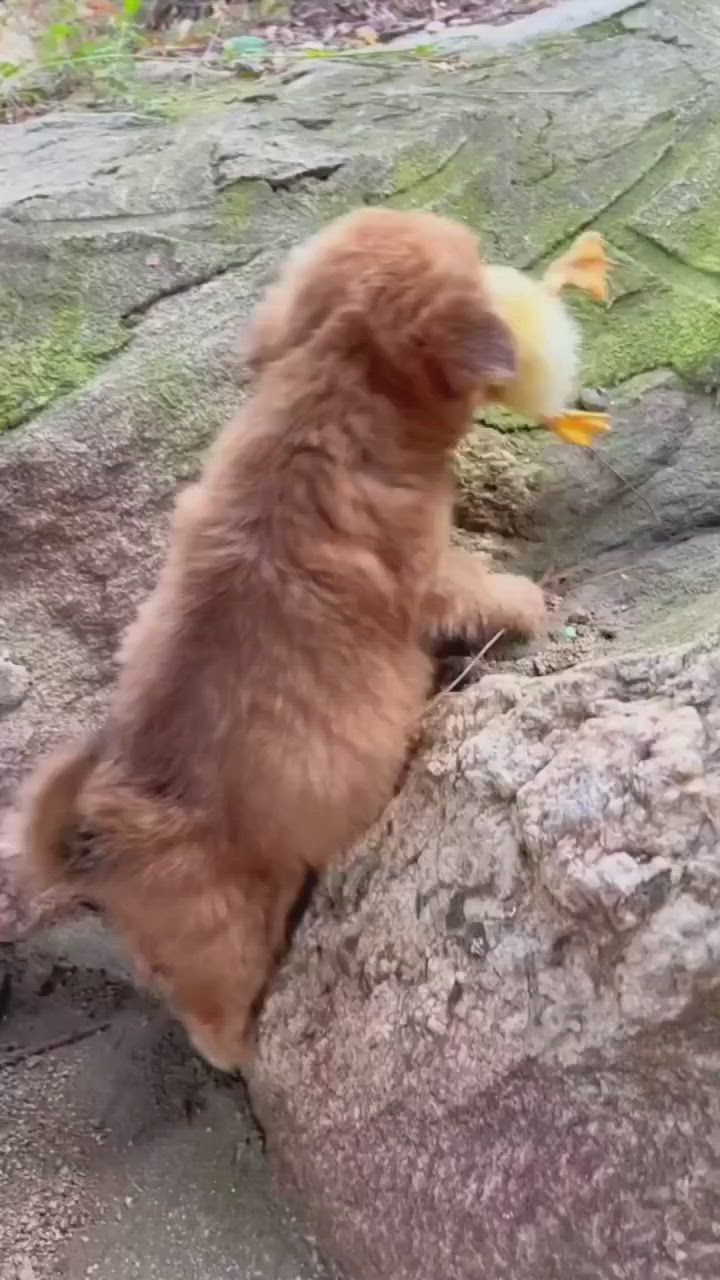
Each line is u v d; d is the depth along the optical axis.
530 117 0.76
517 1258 0.46
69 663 0.65
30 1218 0.57
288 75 0.88
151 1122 0.61
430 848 0.49
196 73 0.95
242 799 0.51
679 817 0.42
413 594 0.53
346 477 0.52
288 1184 0.56
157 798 0.52
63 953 0.68
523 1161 0.46
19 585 0.65
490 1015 0.46
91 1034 0.66
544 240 0.72
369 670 0.52
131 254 0.69
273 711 0.51
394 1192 0.50
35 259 0.68
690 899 0.41
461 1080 0.47
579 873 0.42
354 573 0.51
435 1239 0.49
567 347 0.56
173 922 0.52
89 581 0.65
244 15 1.12
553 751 0.46
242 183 0.72
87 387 0.65
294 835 0.52
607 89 0.79
